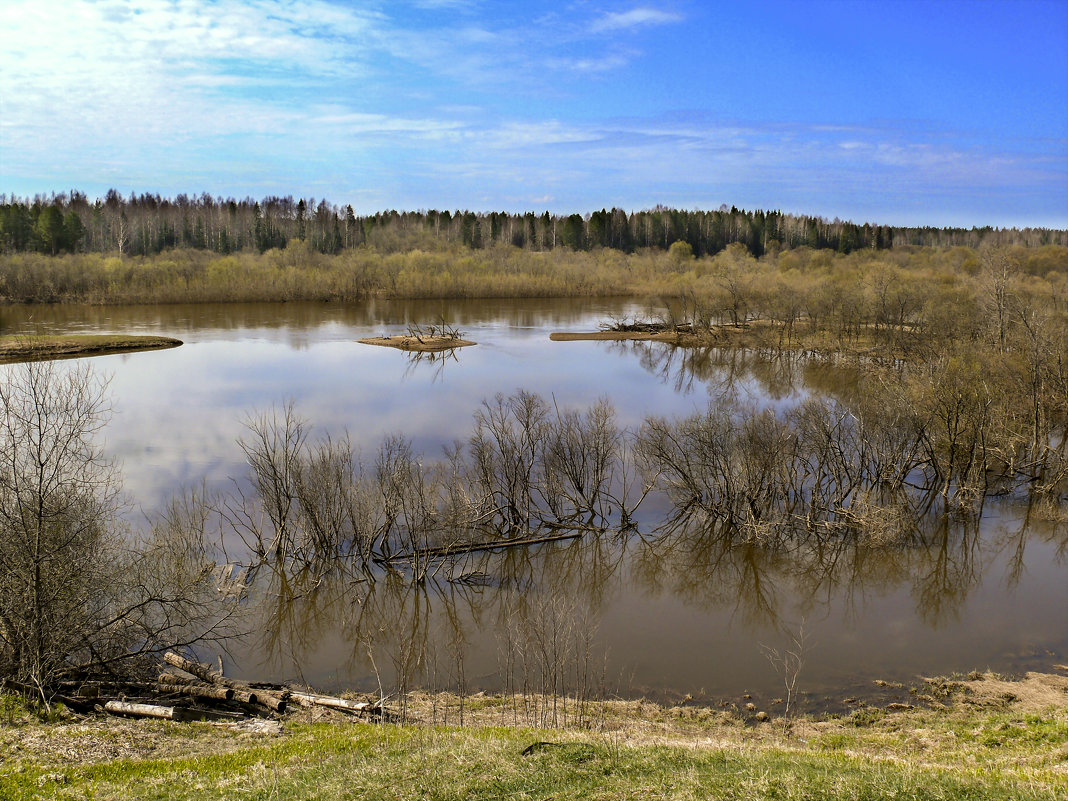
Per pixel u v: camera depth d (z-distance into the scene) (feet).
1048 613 88.99
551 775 41.29
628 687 72.59
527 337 319.88
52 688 61.16
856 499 114.62
